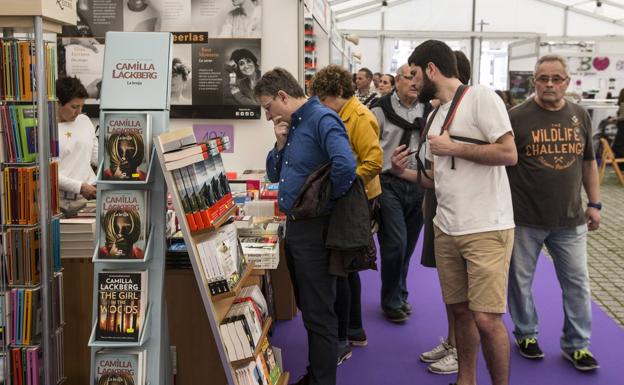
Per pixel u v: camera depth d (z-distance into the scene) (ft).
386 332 13.58
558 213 11.14
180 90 15.80
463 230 8.93
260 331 8.95
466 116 8.86
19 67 8.13
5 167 8.27
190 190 7.55
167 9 15.48
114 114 7.63
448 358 11.60
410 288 16.63
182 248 9.90
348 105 11.55
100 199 7.73
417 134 13.39
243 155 16.14
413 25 71.77
